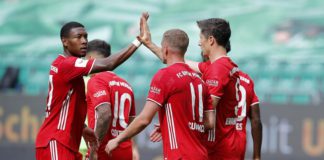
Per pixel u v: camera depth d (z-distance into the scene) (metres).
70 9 39.22
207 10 37.69
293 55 35.00
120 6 38.72
